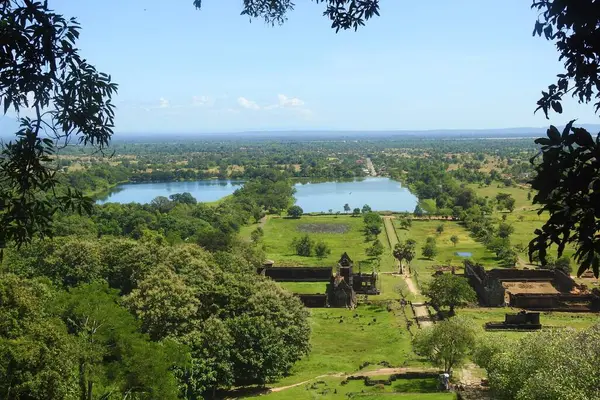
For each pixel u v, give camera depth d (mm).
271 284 80625
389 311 100188
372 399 55250
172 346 51906
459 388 59938
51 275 74688
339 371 70375
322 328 90812
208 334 61281
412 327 89250
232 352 62531
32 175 15555
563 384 38438
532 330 84500
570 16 11672
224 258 93562
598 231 10617
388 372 67750
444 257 142250
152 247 82812
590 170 10555
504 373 49750
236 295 71938
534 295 100688
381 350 78625
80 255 76875
